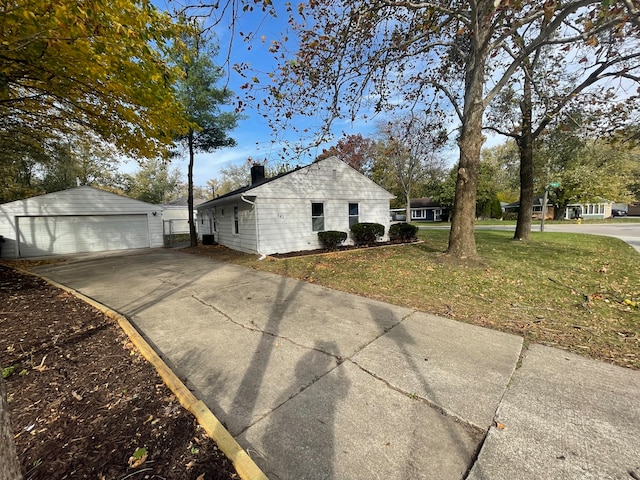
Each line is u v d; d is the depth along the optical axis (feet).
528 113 34.50
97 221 45.88
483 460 5.63
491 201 118.42
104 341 11.29
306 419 6.89
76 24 11.41
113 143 25.53
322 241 37.81
